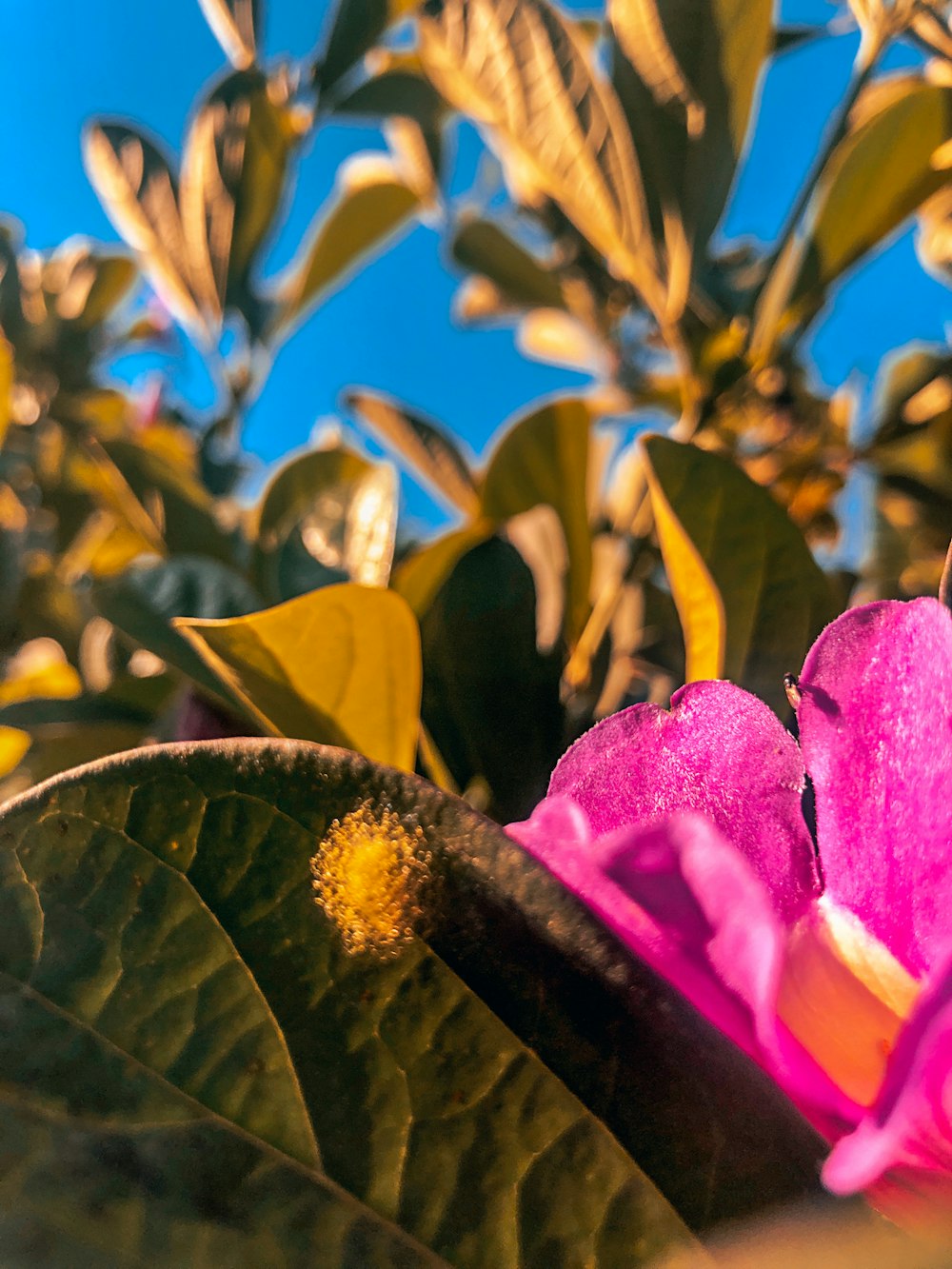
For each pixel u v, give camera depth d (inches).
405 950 3.7
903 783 3.4
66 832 3.7
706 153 9.1
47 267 19.3
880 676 3.5
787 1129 3.3
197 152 12.8
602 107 9.4
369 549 8.6
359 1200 3.5
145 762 3.8
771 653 6.9
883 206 9.3
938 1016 2.5
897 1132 2.5
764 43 8.9
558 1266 3.4
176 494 11.2
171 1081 3.6
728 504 7.2
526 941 3.6
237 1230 3.4
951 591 3.6
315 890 3.7
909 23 9.1
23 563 16.2
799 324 9.9
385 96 13.5
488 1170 3.5
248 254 13.1
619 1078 3.5
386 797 3.8
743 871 3.1
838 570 12.1
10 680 15.6
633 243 9.6
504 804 7.4
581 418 9.7
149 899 3.7
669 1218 3.4
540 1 9.5
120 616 7.9
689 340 9.8
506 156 12.5
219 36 13.2
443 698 7.6
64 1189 3.3
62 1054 3.5
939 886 3.2
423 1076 3.6
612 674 10.5
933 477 12.5
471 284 17.9
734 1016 3.3
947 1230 2.8
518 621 7.8
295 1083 3.6
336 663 6.1
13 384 18.4
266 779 3.8
